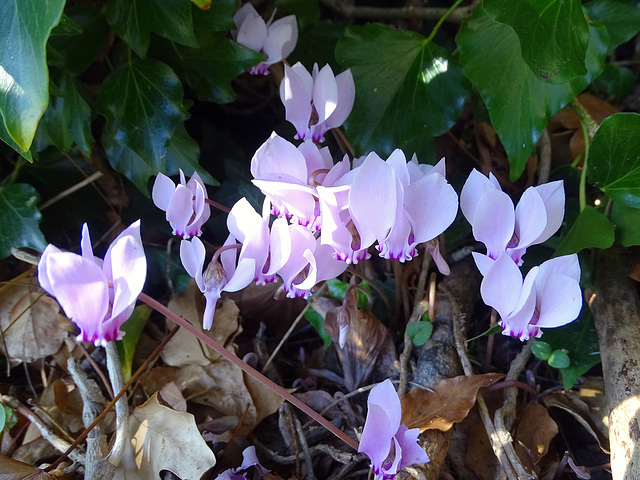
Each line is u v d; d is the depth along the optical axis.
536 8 0.13
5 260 0.18
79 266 0.09
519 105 0.15
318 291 0.16
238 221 0.11
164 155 0.16
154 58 0.17
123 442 0.13
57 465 0.13
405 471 0.12
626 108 0.22
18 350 0.16
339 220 0.11
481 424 0.15
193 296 0.16
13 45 0.10
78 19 0.15
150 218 0.19
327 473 0.14
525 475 0.13
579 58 0.13
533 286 0.12
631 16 0.19
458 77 0.17
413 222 0.12
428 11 0.21
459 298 0.17
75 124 0.16
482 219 0.12
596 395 0.15
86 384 0.15
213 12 0.16
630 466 0.12
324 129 0.15
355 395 0.16
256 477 0.14
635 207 0.15
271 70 0.19
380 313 0.17
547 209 0.12
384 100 0.17
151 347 0.17
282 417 0.15
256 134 0.23
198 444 0.13
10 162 0.19
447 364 0.15
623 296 0.15
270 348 0.18
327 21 0.20
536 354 0.15
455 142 0.21
